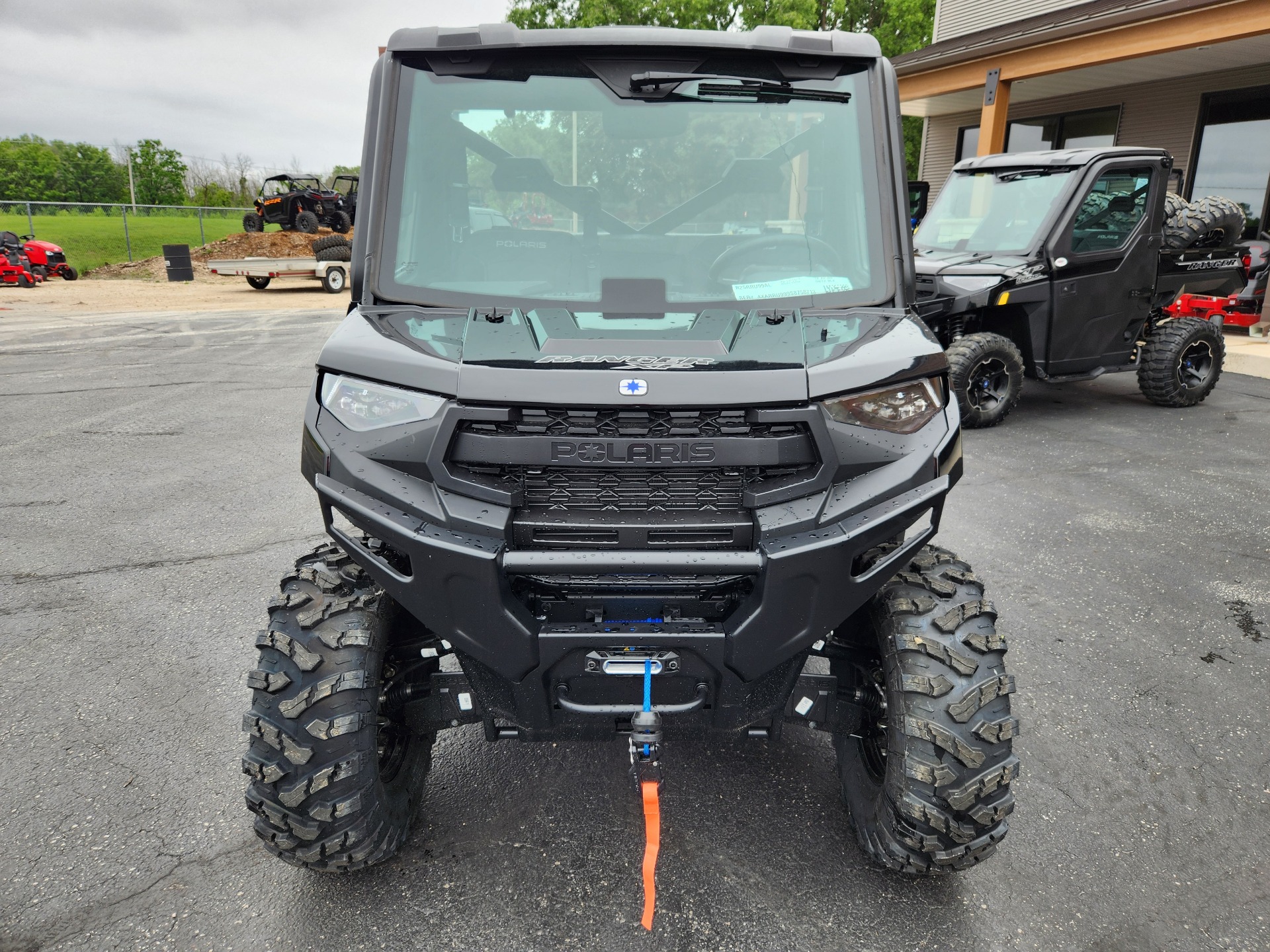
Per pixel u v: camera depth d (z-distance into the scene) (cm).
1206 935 233
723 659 211
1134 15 1173
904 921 236
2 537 511
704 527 209
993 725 214
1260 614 431
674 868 256
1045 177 815
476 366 211
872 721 255
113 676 361
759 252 269
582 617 218
